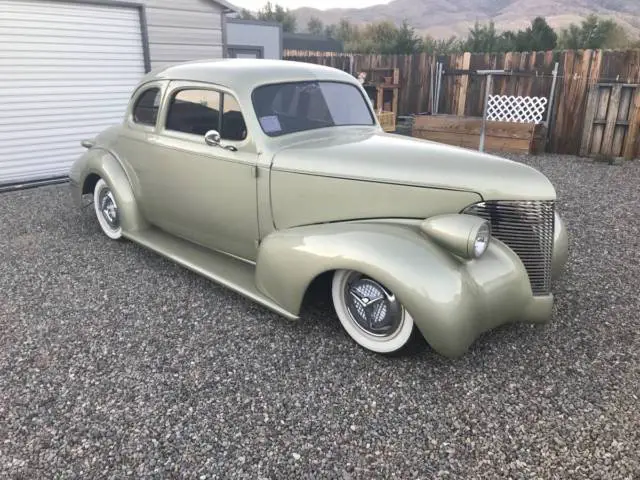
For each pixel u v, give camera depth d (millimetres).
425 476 2258
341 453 2393
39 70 7848
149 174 4465
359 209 3193
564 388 2814
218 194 3881
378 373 2973
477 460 2336
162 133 4242
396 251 2789
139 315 3693
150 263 4664
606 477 2223
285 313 3299
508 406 2682
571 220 5863
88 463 2346
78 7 7984
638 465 2279
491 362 3061
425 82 13086
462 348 2748
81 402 2754
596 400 2713
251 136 3561
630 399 2715
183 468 2314
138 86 4582
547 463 2307
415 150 3303
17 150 7938
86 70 8328
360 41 31875
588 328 3428
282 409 2684
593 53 10250
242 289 3594
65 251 4988
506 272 2912
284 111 3746
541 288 3084
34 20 7617
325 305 3781
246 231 3820
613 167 9180
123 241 5234
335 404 2719
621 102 9766
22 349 3268
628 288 4027
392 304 2920
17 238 5402
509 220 3000
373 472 2283
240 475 2277
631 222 5781
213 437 2494
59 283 4250
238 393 2814
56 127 8250
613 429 2498
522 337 3322
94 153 5102
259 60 4277
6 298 3984
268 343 3295
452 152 3256
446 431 2516
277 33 18594
